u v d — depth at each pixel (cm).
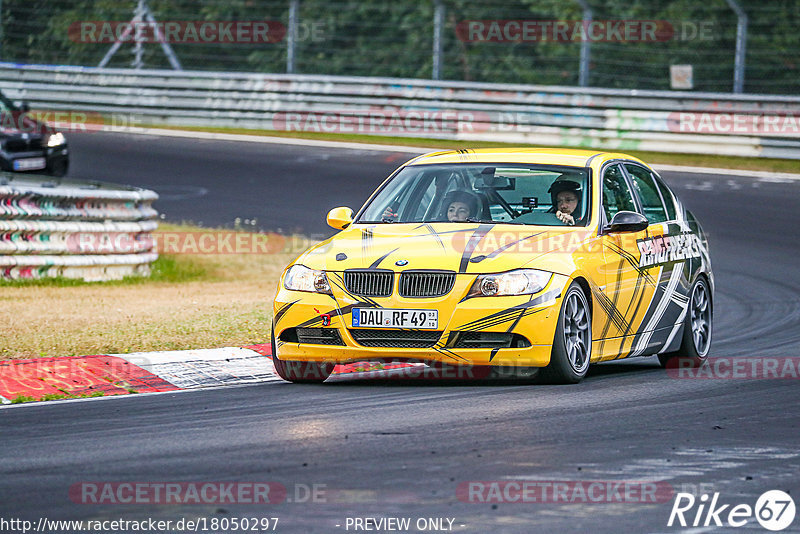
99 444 2177
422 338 2788
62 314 4038
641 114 9144
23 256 5025
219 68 12925
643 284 3189
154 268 5697
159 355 3161
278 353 2919
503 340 2772
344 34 12650
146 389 2886
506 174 3178
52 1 12875
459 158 3275
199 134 10162
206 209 7269
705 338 3538
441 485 1839
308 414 2480
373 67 12512
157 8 12988
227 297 4775
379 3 12488
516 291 2775
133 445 2164
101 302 4472
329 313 2836
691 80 9369
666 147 9081
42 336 3478
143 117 10706
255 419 2427
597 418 2433
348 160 8900
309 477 1892
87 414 2511
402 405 2580
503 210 3075
